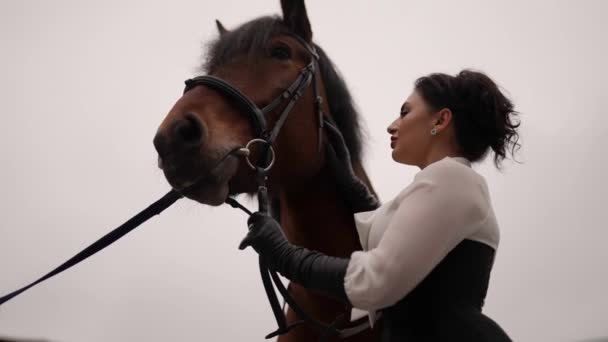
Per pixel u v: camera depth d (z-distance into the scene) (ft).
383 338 4.43
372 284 3.79
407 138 4.73
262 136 5.32
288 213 6.21
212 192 4.92
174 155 4.83
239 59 5.60
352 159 6.38
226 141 5.04
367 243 4.80
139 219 5.31
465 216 3.97
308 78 5.80
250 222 4.59
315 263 4.11
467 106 4.58
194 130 4.96
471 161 4.68
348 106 6.39
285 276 4.30
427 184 4.03
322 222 6.04
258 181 5.03
